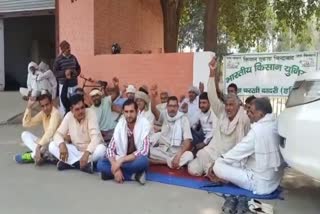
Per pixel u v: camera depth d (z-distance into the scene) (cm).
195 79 1010
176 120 659
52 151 649
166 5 1469
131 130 591
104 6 1210
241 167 543
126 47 1381
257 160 524
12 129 1026
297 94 447
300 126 425
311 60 798
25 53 1962
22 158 695
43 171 647
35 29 1959
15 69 1953
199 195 531
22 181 593
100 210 477
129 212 471
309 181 601
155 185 575
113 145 591
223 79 877
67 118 650
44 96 670
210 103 655
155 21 1702
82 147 653
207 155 601
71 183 584
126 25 1378
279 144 503
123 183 584
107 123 769
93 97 763
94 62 1146
